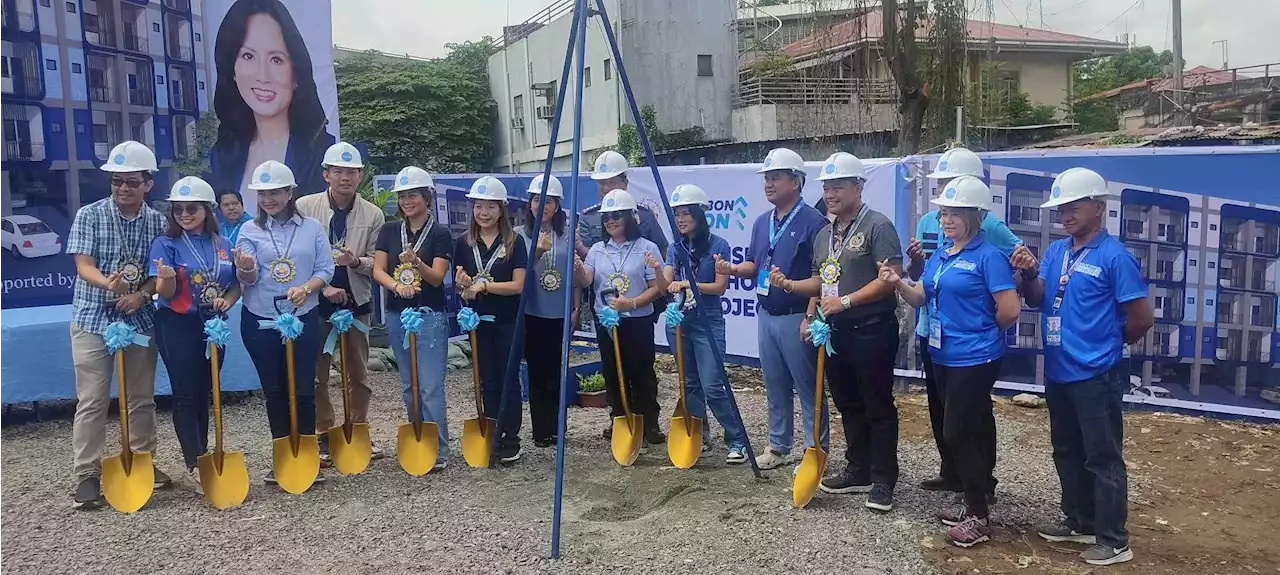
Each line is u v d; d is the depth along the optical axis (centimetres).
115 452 533
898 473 442
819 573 347
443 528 398
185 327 439
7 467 503
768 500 437
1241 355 585
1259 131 1535
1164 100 2233
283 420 457
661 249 556
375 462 511
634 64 2247
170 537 389
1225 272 583
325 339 497
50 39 695
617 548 373
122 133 745
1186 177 585
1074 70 2617
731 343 789
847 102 1574
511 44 2752
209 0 789
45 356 578
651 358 523
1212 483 467
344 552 370
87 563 361
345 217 505
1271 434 559
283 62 820
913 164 647
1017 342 654
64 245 710
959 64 1280
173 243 438
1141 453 524
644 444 543
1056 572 350
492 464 496
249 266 432
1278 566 356
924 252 448
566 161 2522
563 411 380
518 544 377
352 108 2634
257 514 418
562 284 520
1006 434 570
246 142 812
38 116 689
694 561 358
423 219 480
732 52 2330
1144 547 377
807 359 455
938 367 385
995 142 1912
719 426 608
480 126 2836
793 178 448
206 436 470
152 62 761
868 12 1345
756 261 472
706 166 761
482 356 502
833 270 409
